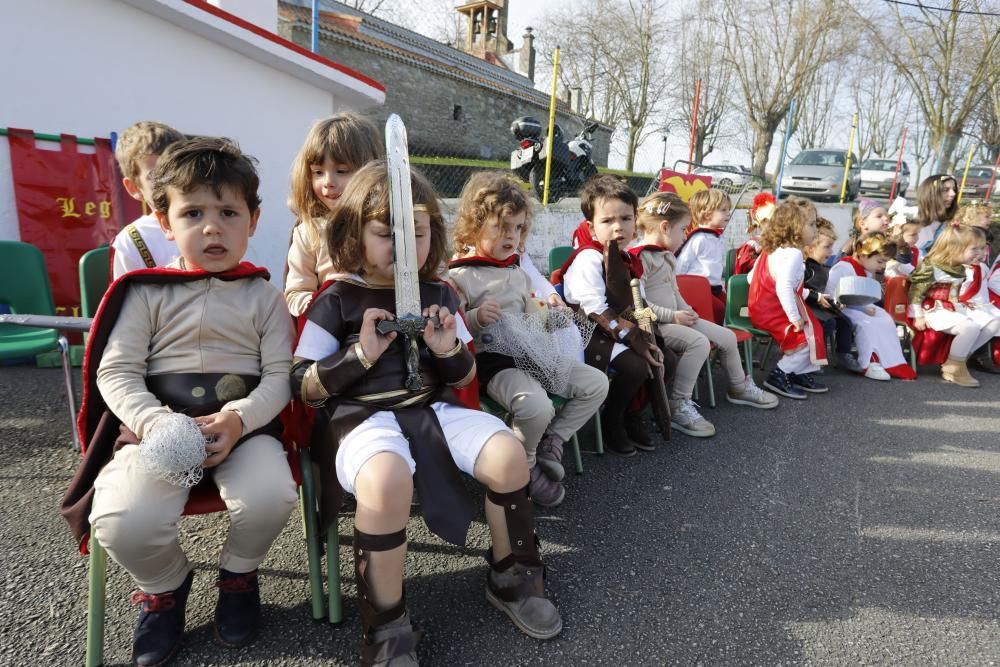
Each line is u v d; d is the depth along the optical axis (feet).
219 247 5.37
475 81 57.77
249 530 5.12
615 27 92.32
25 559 6.40
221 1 17.33
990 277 16.38
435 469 5.35
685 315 10.74
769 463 9.84
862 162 58.23
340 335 5.61
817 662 5.56
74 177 13.43
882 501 8.72
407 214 5.10
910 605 6.44
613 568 6.82
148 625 5.20
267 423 5.54
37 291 9.80
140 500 4.74
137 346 5.25
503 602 5.87
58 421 9.52
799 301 13.39
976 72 65.77
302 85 16.49
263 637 5.52
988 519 8.32
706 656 5.56
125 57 13.74
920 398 13.74
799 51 78.74
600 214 9.36
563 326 8.03
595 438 10.23
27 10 12.50
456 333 5.97
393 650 4.93
